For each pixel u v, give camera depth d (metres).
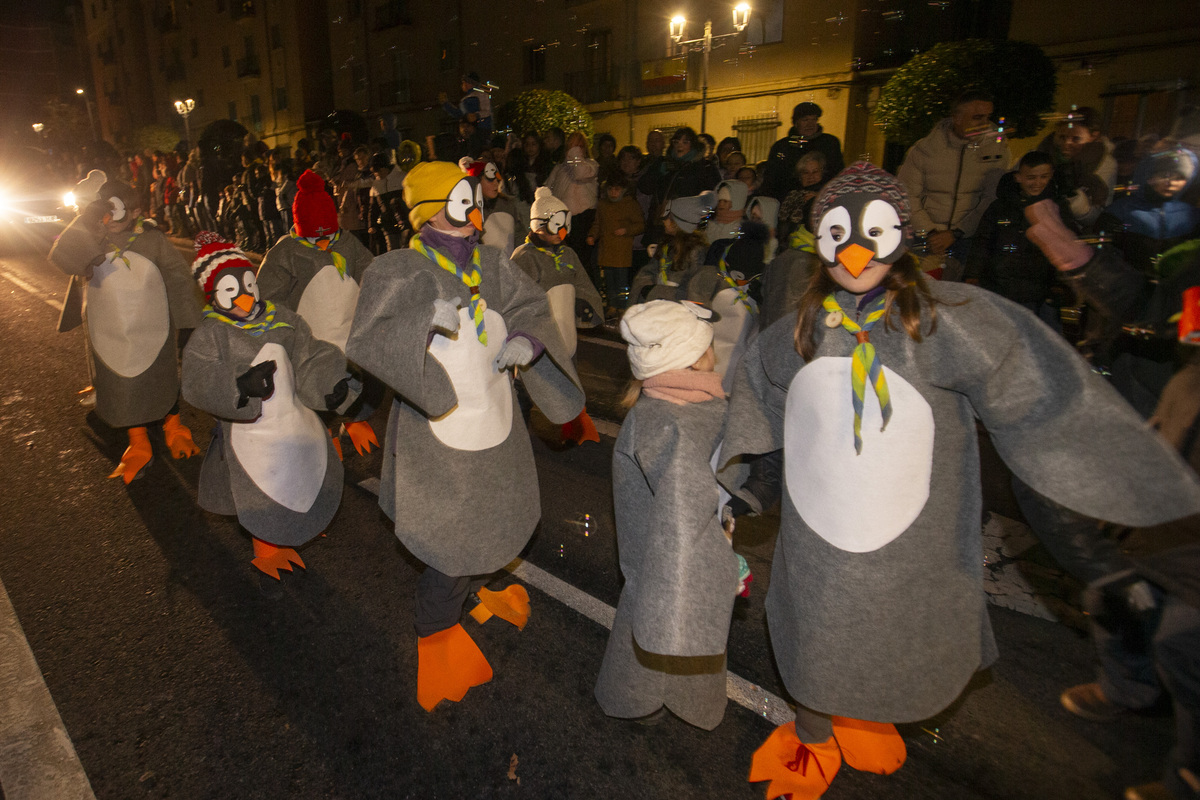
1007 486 4.08
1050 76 9.43
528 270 4.68
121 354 4.36
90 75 46.72
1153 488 1.62
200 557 3.71
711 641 1.94
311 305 4.66
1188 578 1.82
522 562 3.54
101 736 2.57
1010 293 4.77
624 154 8.03
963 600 1.92
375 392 4.88
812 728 2.20
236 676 2.85
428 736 2.53
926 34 14.47
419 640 2.71
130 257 4.31
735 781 2.31
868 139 15.41
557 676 2.79
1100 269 2.41
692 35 17.30
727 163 7.84
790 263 3.40
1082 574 2.17
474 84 11.04
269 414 3.15
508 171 8.90
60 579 3.56
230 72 33.16
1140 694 2.31
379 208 9.46
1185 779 1.93
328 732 2.56
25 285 11.62
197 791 2.34
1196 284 2.25
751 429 2.03
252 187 13.40
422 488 2.58
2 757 2.48
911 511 1.82
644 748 2.45
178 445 4.95
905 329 1.75
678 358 2.09
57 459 5.02
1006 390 1.73
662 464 2.03
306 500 3.28
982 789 2.23
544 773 2.36
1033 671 2.69
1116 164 4.81
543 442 5.03
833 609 1.89
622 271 7.85
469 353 2.51
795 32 15.56
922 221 5.64
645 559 1.98
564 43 19.92
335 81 27.94
